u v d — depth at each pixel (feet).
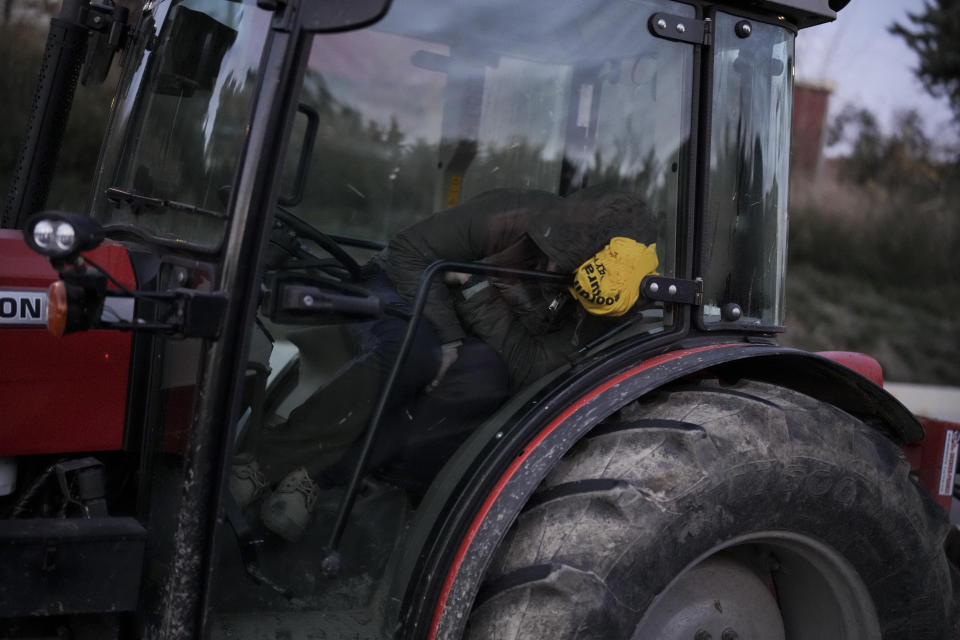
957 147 45.24
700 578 7.55
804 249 41.14
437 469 7.25
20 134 26.86
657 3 7.30
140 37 8.70
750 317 7.72
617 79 7.40
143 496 6.81
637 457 6.79
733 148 7.54
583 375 7.12
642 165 7.43
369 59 6.93
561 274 7.36
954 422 9.91
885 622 7.75
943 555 8.11
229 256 5.96
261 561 6.93
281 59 6.05
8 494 6.92
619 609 6.47
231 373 6.00
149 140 7.83
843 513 7.33
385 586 7.09
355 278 7.09
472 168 7.27
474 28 7.07
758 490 6.96
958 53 44.09
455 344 7.22
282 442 7.05
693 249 7.41
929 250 41.65
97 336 6.97
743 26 7.50
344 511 7.09
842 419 7.63
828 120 44.29
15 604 5.86
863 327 37.24
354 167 7.01
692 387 7.43
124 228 7.59
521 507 6.57
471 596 6.37
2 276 6.84
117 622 6.41
